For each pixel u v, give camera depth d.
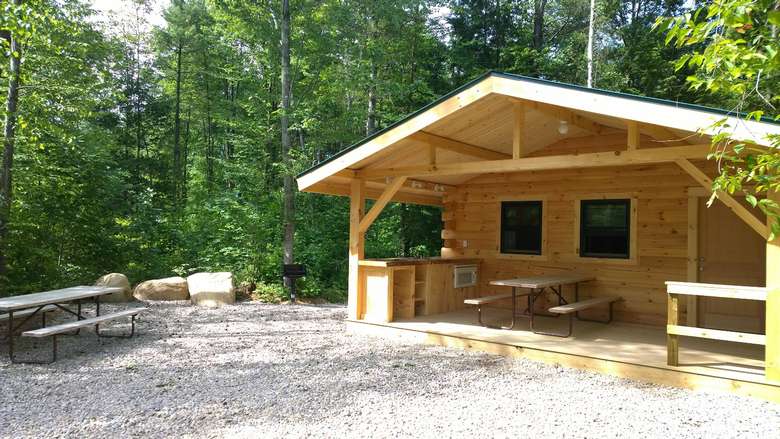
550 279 7.46
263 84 15.57
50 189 10.80
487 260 9.63
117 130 20.81
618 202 8.23
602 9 17.36
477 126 7.16
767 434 3.90
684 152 5.09
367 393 4.81
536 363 6.02
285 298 11.70
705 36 2.35
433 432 3.85
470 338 6.69
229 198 13.35
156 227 15.12
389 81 15.02
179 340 7.24
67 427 3.91
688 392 4.95
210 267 13.39
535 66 17.30
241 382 5.17
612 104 5.22
